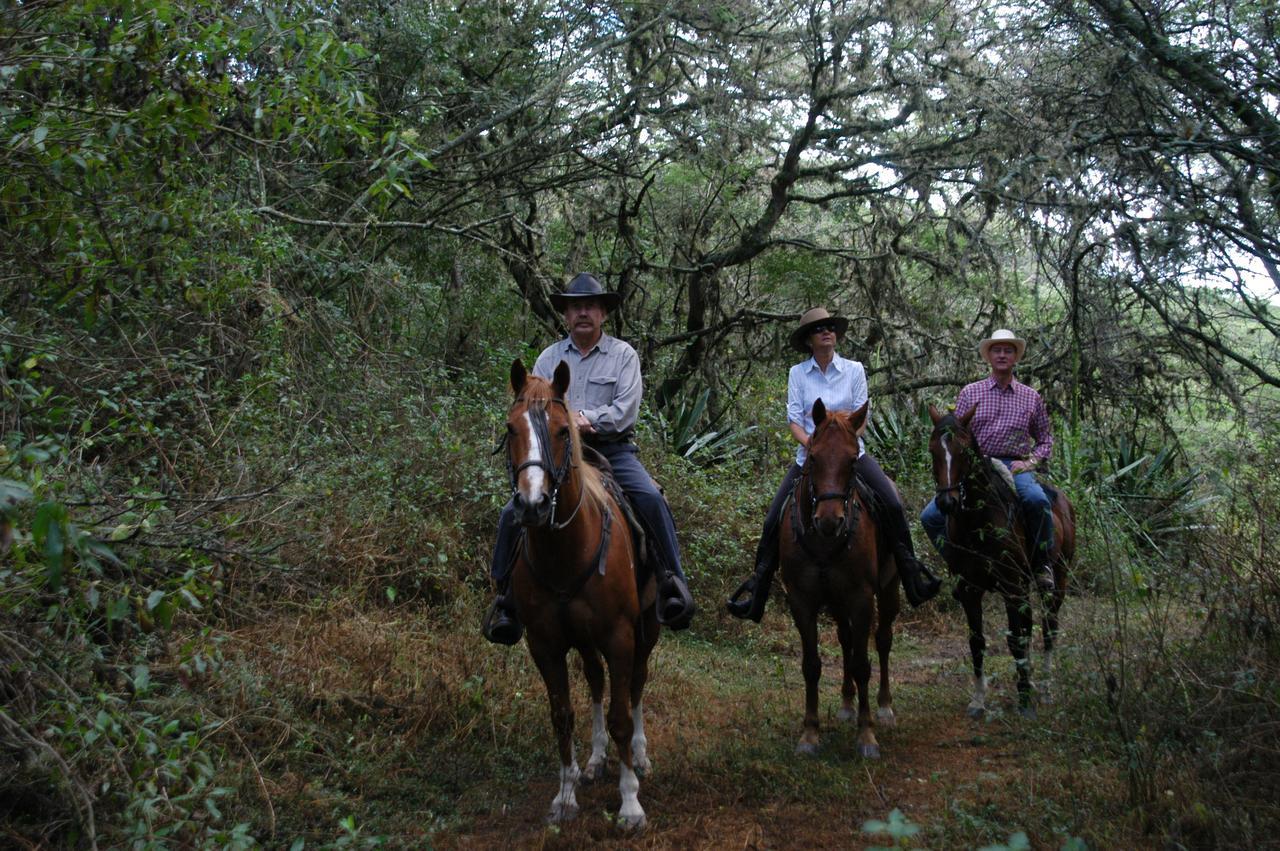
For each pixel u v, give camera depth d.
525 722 6.36
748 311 16.89
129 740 4.09
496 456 9.34
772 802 5.41
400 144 5.36
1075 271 7.58
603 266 17.33
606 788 5.59
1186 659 5.45
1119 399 10.66
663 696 7.48
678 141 14.59
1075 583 6.43
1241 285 6.73
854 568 6.12
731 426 14.12
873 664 9.38
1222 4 6.90
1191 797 4.59
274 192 10.80
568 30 12.85
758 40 14.16
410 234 12.94
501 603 5.48
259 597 6.53
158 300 7.18
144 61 4.88
